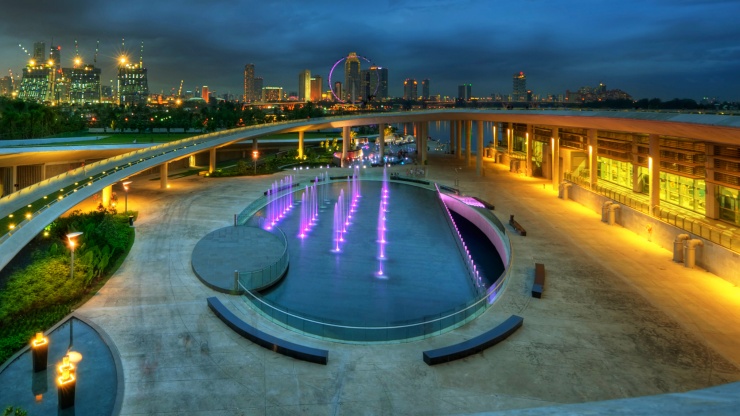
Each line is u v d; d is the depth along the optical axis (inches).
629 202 1786.4
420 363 819.4
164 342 884.6
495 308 1058.1
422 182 2997.0
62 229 1587.1
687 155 1592.0
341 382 756.0
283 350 842.8
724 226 1405.0
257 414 671.8
